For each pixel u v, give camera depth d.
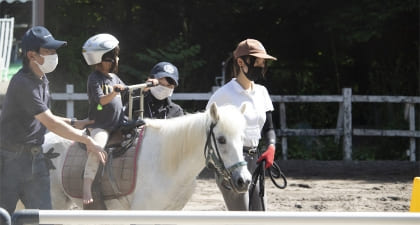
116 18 24.95
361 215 3.38
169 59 22.91
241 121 5.89
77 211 3.38
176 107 7.77
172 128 6.21
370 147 20.06
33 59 5.62
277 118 21.95
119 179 6.29
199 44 25.20
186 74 23.30
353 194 12.55
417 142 20.00
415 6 20.86
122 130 6.48
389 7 21.22
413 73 23.06
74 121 6.56
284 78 25.50
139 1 24.47
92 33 24.75
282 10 24.31
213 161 5.86
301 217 3.35
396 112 21.12
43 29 5.68
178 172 6.17
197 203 11.42
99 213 3.35
